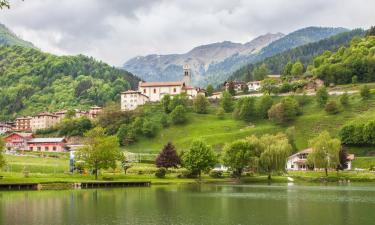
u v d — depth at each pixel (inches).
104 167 5910.4
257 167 6845.5
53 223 2775.6
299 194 4594.0
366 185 6117.1
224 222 2834.6
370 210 3344.0
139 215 3102.9
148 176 6702.8
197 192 4820.4
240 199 4089.6
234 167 6939.0
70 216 3034.0
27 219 2898.6
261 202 3860.7
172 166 7253.9
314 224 2775.6
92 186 5354.3
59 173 6215.6
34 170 6269.7
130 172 7042.3
